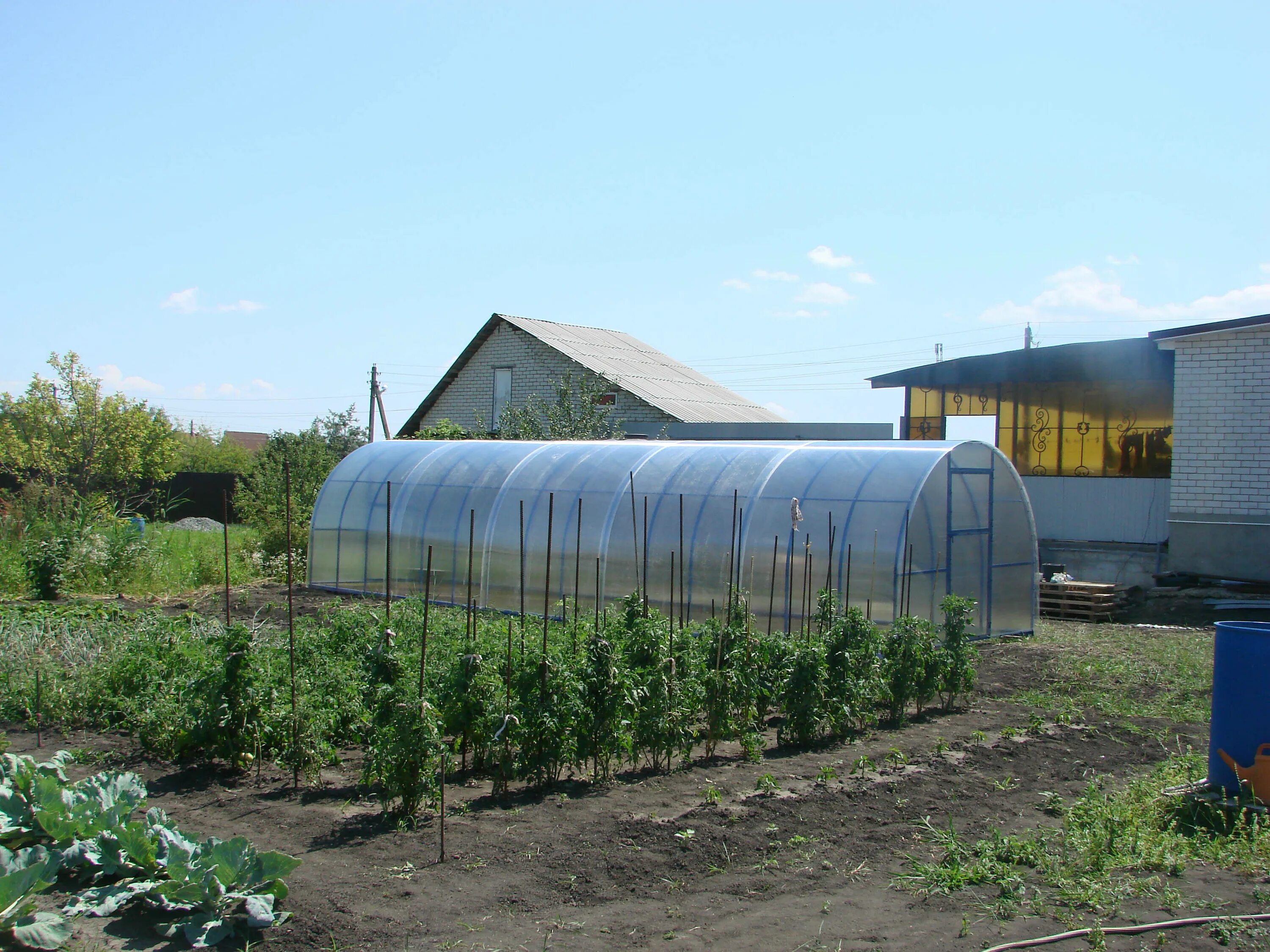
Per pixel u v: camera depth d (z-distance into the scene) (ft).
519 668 25.00
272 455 86.07
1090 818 21.67
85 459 96.37
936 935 16.22
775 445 55.26
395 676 27.40
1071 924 16.67
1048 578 64.95
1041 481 73.10
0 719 30.60
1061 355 71.31
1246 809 22.15
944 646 34.32
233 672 25.39
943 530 47.62
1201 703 34.73
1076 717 32.91
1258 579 59.82
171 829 19.74
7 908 15.25
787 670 29.04
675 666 26.73
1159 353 67.56
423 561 60.90
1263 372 59.52
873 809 22.88
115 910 16.83
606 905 17.39
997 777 25.86
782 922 16.76
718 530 49.49
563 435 89.30
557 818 21.90
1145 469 70.74
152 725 27.40
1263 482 59.72
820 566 46.14
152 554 67.00
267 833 21.02
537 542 55.57
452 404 113.39
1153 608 60.23
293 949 15.66
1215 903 17.48
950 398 81.05
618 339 126.31
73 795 20.27
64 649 36.27
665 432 85.51
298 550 71.41
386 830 21.13
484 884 18.19
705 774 25.88
